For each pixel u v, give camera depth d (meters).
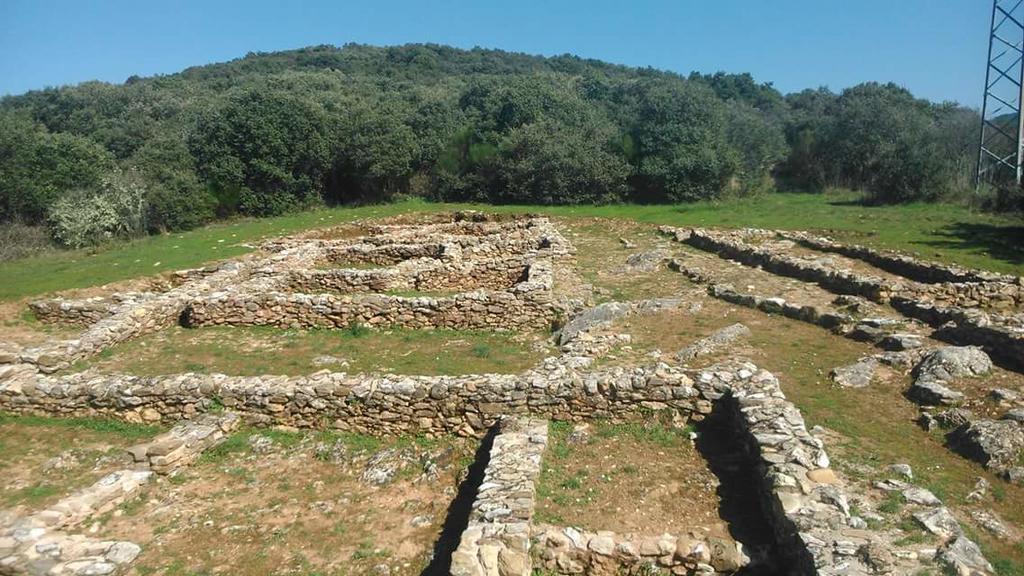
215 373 12.33
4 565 7.12
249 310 16.03
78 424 11.11
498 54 109.00
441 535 7.93
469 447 9.86
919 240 21.09
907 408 9.84
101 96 57.06
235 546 7.88
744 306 15.49
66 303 17.38
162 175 35.72
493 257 21.44
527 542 6.71
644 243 25.14
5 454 10.21
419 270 19.19
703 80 78.06
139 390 11.04
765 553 6.77
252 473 9.57
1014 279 15.01
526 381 10.05
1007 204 25.86
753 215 29.36
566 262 21.31
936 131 37.16
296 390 10.60
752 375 9.82
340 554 7.68
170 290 18.58
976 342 11.53
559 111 42.09
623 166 37.03
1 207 31.95
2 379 11.84
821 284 16.88
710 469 8.49
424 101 45.97
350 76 72.62
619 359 11.91
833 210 29.34
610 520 7.45
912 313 13.79
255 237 28.83
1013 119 36.22
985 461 8.12
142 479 9.13
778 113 64.94
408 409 10.27
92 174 34.62
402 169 40.78
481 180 40.16
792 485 7.14
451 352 13.81
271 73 77.75
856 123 41.00
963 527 6.82
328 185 42.34
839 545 6.10
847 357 11.95
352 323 15.70
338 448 10.09
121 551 7.56
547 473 8.47
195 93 62.34
